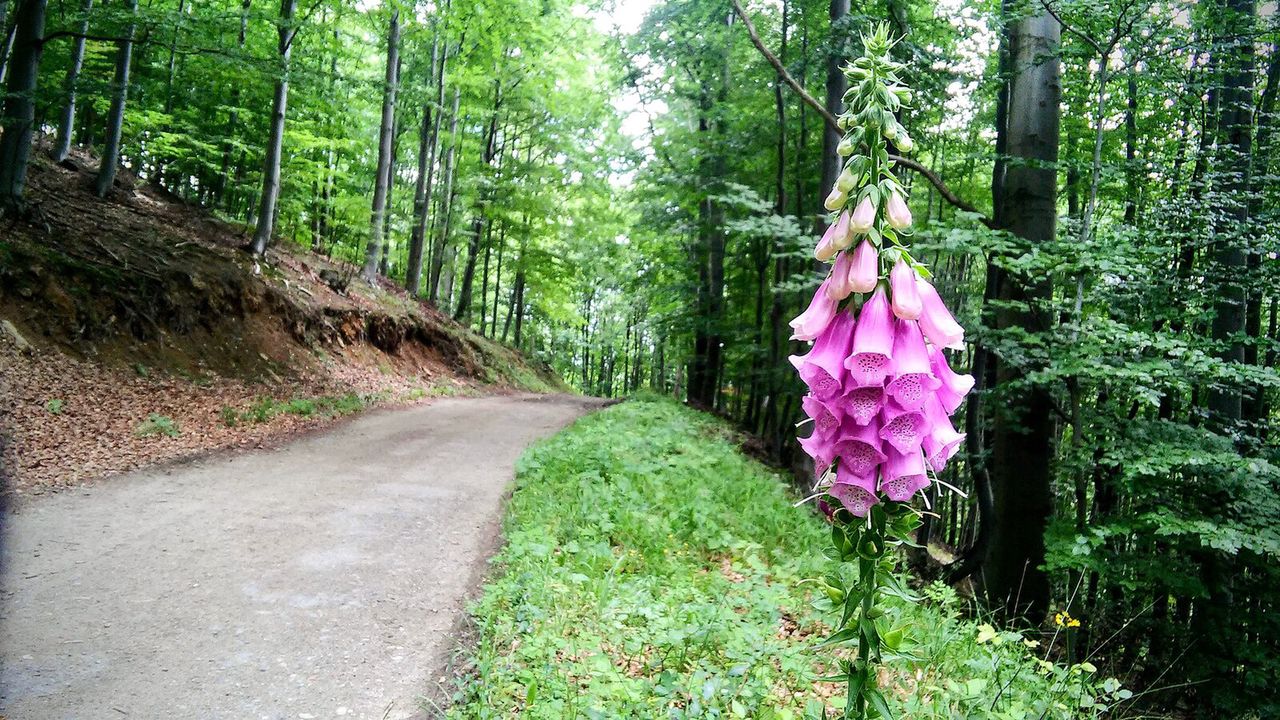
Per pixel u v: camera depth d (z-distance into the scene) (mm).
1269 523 7422
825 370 1885
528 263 27375
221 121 19500
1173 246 8945
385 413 13766
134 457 8289
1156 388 7723
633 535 6281
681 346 25641
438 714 3537
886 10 11812
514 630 4328
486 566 5742
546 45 23453
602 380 54719
